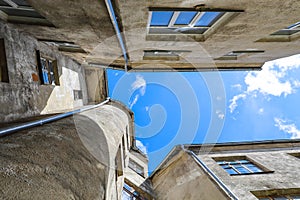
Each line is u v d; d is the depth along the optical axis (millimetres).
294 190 4094
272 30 4633
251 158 6078
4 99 3648
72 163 2273
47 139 2490
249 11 3664
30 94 4676
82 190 2059
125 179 6031
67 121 3818
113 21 3670
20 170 1661
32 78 4844
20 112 4164
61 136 2746
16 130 2684
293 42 5754
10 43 4074
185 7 3447
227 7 3512
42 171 1823
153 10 3375
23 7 3809
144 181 6941
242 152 6680
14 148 2002
